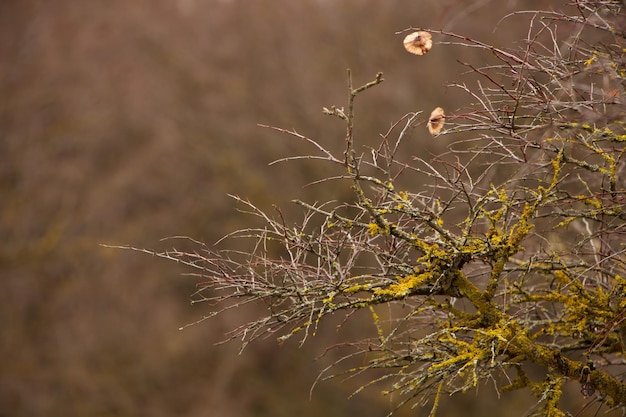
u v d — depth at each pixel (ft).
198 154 61.82
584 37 12.36
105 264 60.44
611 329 12.02
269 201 57.47
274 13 61.36
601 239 13.56
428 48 13.33
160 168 62.23
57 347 58.85
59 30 70.90
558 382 12.24
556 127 11.60
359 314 50.65
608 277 14.61
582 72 11.69
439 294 12.44
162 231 60.29
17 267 61.62
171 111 64.08
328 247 12.36
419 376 12.01
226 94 62.39
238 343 56.24
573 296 13.16
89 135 65.57
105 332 58.85
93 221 62.13
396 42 51.93
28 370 58.39
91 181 64.23
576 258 15.06
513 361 12.34
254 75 61.52
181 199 61.05
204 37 65.05
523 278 13.70
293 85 58.85
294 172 57.11
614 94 11.54
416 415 44.96
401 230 12.14
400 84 49.70
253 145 60.18
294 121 58.08
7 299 60.90
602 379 12.47
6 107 68.64
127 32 67.97
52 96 68.39
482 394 45.01
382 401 47.32
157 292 59.26
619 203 12.33
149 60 66.64
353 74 53.36
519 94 11.91
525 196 14.01
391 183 11.98
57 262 61.31
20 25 73.05
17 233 63.21
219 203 59.67
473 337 12.53
